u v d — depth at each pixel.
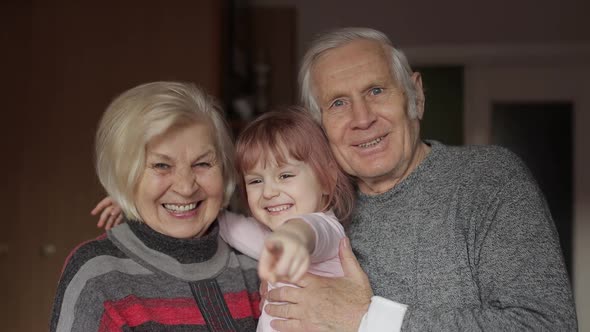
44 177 2.88
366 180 1.55
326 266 1.46
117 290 1.32
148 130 1.34
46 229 2.87
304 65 1.60
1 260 2.87
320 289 1.38
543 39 3.36
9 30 2.90
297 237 1.17
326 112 1.55
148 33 2.79
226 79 2.91
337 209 1.56
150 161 1.37
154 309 1.35
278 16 3.41
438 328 1.27
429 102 3.62
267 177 1.53
